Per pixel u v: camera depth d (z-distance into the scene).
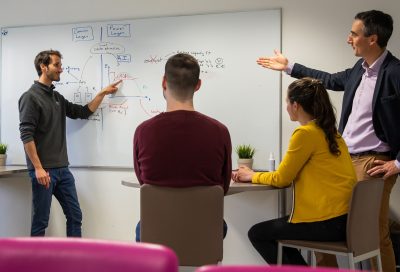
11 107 3.67
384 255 2.42
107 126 3.47
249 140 3.17
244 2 3.18
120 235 3.48
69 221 3.31
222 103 3.21
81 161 3.52
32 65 3.64
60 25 3.57
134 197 3.45
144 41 3.38
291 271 0.75
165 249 0.80
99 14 3.50
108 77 3.46
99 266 0.81
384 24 2.40
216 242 1.88
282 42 3.12
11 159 3.67
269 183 2.25
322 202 2.13
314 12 3.06
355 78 2.55
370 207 2.12
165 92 1.95
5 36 3.70
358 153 2.50
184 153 1.84
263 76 3.14
